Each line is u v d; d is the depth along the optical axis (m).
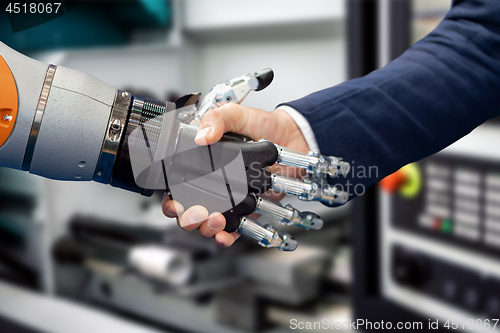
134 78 1.17
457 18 0.53
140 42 1.17
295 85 1.13
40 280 1.02
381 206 0.89
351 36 0.85
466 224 0.78
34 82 0.36
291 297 0.86
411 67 0.51
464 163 0.78
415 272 0.85
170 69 1.19
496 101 0.51
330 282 0.95
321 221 0.41
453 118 0.50
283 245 0.41
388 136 0.48
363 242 0.90
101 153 0.38
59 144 0.36
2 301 0.96
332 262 0.96
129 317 0.91
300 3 1.04
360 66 0.85
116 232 1.01
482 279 0.76
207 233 0.40
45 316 0.90
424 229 0.84
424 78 0.50
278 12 1.07
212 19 1.13
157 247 0.95
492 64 0.50
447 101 0.49
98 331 0.86
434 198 0.83
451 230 0.80
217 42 1.20
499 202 0.73
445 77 0.50
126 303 0.94
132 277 0.94
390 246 0.89
